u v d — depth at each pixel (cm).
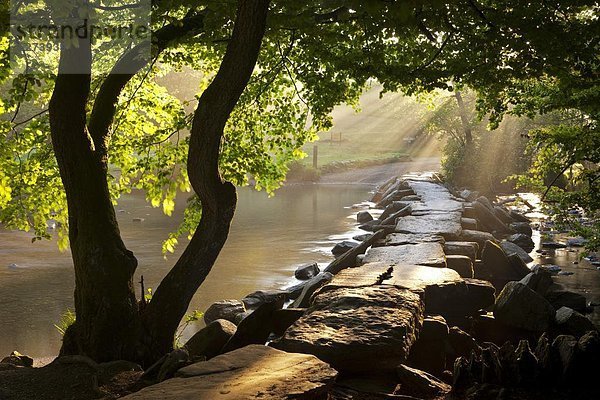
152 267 1953
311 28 1039
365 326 728
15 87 873
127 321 893
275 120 1308
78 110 889
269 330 883
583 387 703
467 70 1144
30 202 1216
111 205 926
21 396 757
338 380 691
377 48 1179
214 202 878
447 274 1066
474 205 2570
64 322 1312
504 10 1075
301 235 2553
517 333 1033
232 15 933
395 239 1723
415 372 709
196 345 854
